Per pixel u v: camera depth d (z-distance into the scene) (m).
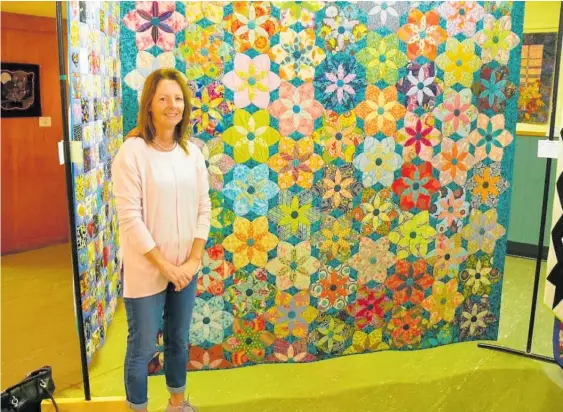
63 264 4.55
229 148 2.46
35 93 4.76
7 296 3.82
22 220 4.89
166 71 2.06
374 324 2.88
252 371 2.76
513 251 4.86
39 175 4.94
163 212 2.05
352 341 2.86
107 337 3.12
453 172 2.85
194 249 2.16
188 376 2.70
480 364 2.91
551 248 2.58
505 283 4.15
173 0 2.29
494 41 2.79
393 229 2.80
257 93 2.46
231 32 2.38
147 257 2.03
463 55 2.75
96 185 2.86
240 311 2.63
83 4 2.53
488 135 2.88
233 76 2.41
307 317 2.74
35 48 4.68
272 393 2.58
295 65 2.49
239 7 2.38
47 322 3.38
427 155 2.78
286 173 2.56
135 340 2.11
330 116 2.58
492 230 3.01
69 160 2.21
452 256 2.95
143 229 2.01
